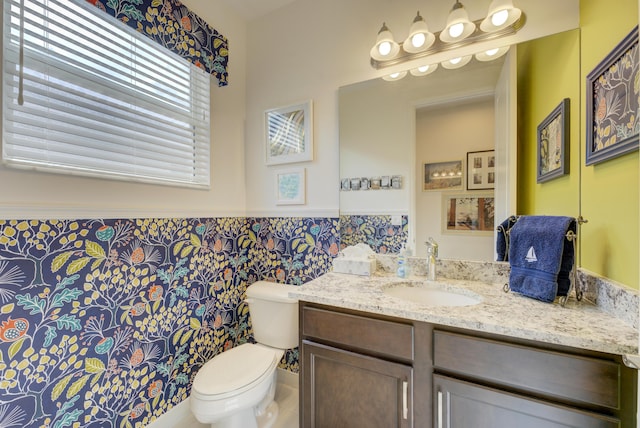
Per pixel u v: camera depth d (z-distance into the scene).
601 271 0.97
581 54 1.09
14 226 1.01
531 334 0.80
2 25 1.00
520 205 1.30
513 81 1.30
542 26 1.23
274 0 1.83
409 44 1.43
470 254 1.39
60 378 1.12
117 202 1.32
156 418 1.46
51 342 1.09
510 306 1.00
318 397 1.16
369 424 1.06
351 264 1.50
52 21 1.11
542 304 1.01
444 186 1.45
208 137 1.78
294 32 1.84
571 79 1.13
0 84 0.99
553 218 1.06
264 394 1.35
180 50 1.52
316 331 1.15
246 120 2.02
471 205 1.39
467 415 0.89
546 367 0.79
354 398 1.08
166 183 1.53
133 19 1.30
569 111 1.13
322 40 1.75
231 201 1.93
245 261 2.02
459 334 0.91
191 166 1.69
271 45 1.93
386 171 1.58
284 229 1.89
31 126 1.07
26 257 1.03
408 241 1.52
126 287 1.33
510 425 0.84
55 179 1.12
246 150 2.02
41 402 1.07
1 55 1.00
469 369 0.89
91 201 1.22
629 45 0.81
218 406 1.21
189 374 1.63
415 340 0.97
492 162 1.35
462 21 1.28
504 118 1.32
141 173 1.43
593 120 1.00
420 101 1.50
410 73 1.51
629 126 0.81
